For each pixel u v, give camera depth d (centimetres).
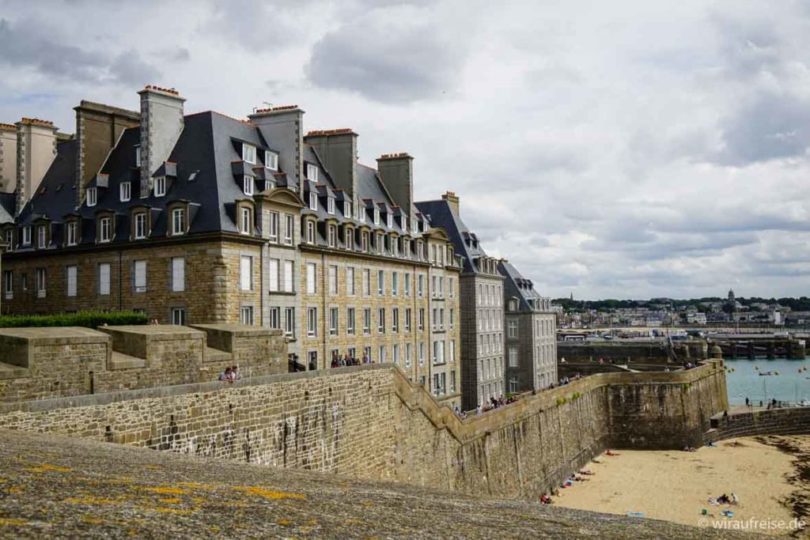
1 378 2048
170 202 4266
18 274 5022
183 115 4806
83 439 1712
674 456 6944
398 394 3556
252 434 2492
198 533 660
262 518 762
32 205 5200
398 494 1190
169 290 4272
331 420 2973
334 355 4953
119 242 4459
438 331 6650
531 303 9325
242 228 4247
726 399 9019
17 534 583
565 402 6166
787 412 8369
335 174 5697
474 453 4381
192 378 2741
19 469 921
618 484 5778
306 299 4759
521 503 1300
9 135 5491
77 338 2281
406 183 6512
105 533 619
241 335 3023
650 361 11575
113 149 5088
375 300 5603
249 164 4662
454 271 7088
